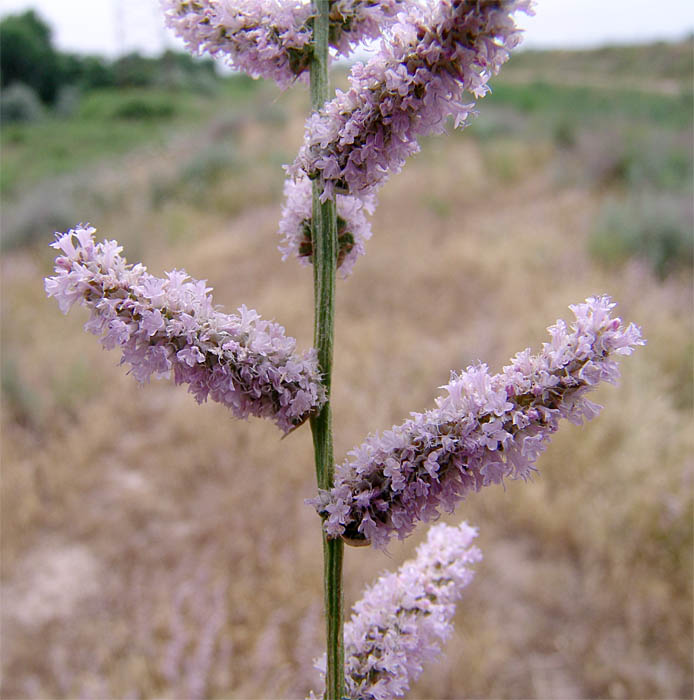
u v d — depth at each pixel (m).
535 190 14.12
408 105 1.19
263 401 1.34
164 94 38.12
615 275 8.87
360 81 1.21
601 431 5.99
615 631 4.67
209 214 14.78
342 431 6.63
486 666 4.44
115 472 6.49
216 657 4.59
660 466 5.64
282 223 1.64
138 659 4.55
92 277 1.22
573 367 1.23
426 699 4.34
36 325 9.35
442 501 1.28
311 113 1.36
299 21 1.47
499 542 5.39
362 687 1.62
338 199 1.61
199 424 6.97
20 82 39.75
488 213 12.94
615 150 14.15
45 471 6.38
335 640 1.47
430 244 11.18
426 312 8.95
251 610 4.91
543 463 5.94
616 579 4.95
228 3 1.48
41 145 27.41
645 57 41.62
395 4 1.50
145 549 5.58
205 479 6.32
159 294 1.25
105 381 8.02
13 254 12.98
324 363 1.43
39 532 5.80
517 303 8.62
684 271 8.92
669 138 15.59
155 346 1.25
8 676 4.59
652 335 7.34
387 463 1.26
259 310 9.21
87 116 33.91
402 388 7.31
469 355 7.57
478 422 1.25
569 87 32.59
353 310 9.18
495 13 1.09
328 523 1.32
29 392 7.24
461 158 16.22
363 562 5.25
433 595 1.82
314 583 5.07
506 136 18.72
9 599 5.17
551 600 4.90
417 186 14.56
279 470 6.27
